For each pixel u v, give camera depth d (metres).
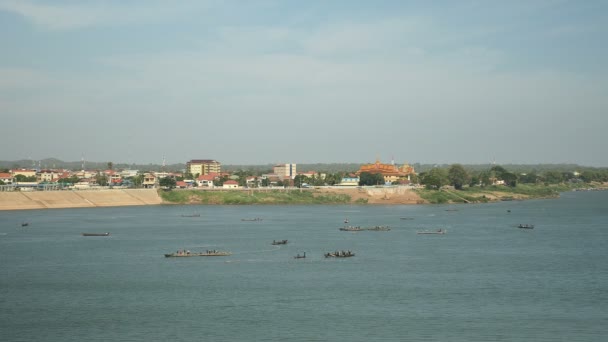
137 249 198.25
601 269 160.50
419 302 125.50
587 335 104.62
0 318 115.50
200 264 169.50
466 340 102.25
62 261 174.75
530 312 118.12
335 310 119.69
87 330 108.25
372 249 197.62
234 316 116.00
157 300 127.88
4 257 182.00
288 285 141.25
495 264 168.25
